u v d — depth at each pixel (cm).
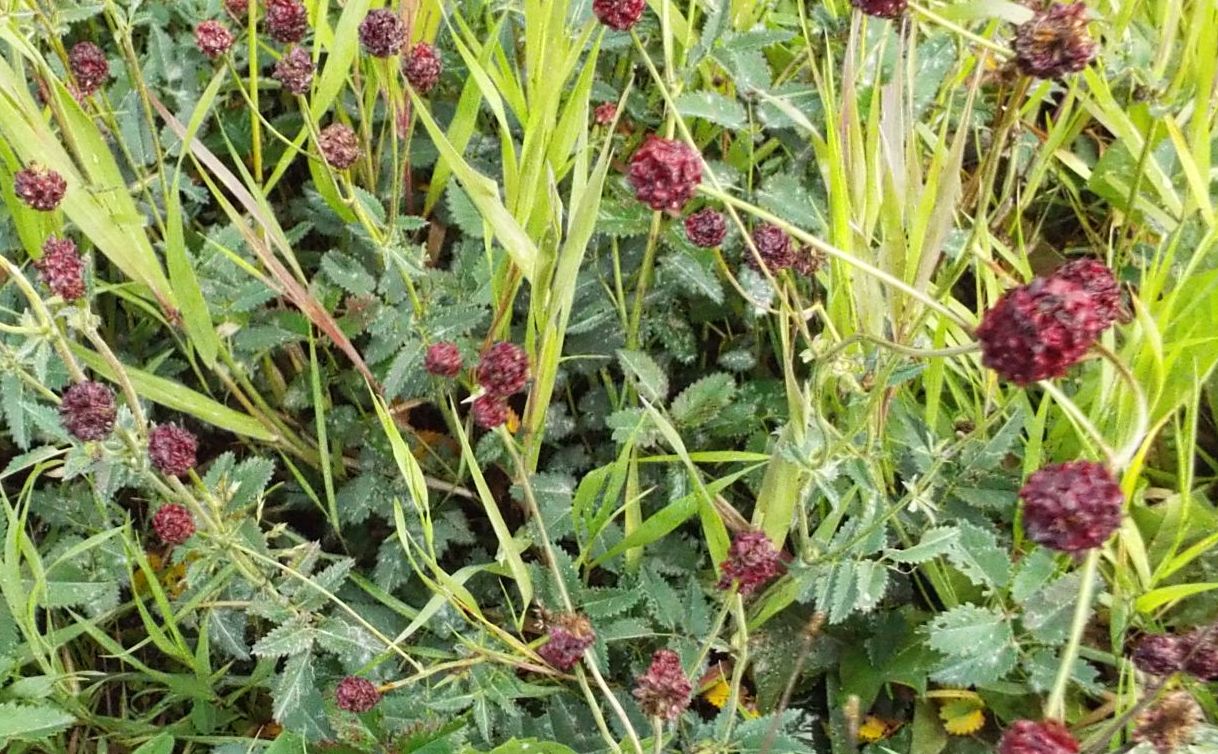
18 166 176
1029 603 167
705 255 203
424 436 213
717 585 175
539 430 188
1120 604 169
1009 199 218
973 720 179
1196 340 168
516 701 185
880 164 181
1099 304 127
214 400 196
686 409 198
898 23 180
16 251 204
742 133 219
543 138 170
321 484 216
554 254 165
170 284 194
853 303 178
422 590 198
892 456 192
